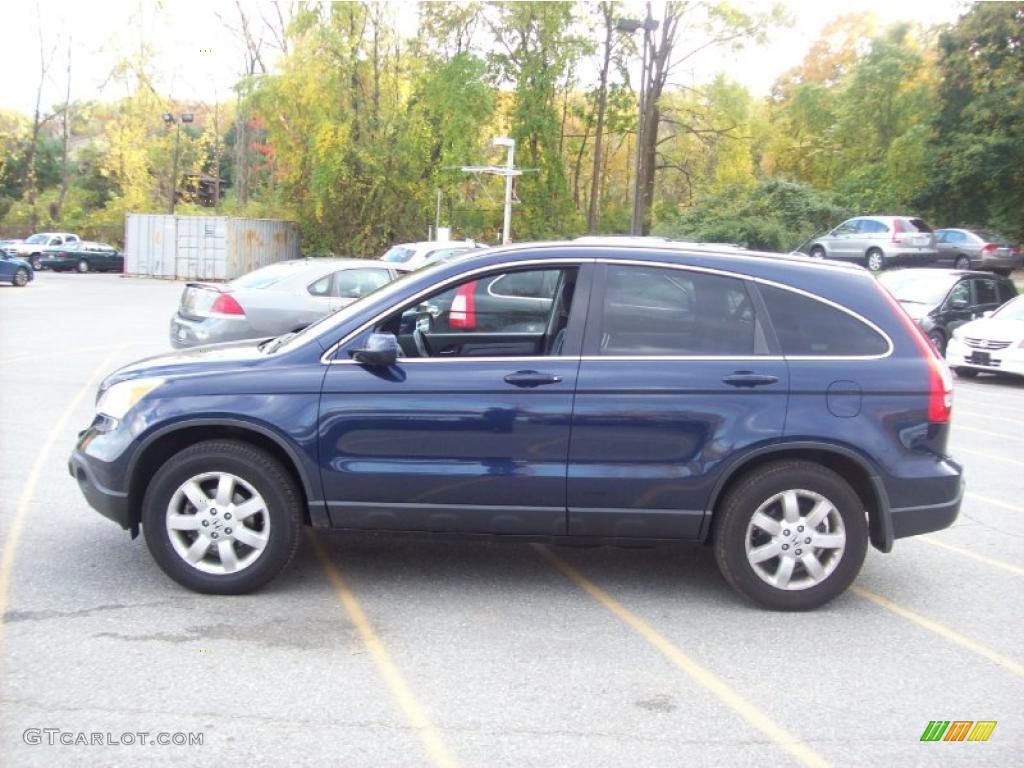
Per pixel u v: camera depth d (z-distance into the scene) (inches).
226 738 136.3
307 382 187.2
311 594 194.9
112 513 190.9
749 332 190.5
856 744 140.5
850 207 1594.5
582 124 1844.2
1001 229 1486.2
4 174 2357.3
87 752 131.5
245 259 1596.9
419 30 1649.9
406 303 193.3
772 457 190.5
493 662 164.9
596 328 189.9
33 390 424.5
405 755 133.0
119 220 2208.4
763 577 191.0
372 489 187.5
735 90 1551.4
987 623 191.5
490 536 190.9
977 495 305.0
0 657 160.6
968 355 614.5
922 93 1721.2
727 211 1321.4
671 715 147.6
